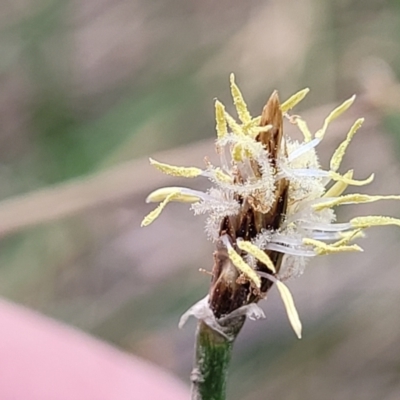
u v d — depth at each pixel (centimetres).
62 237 16
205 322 7
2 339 13
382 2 14
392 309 14
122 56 17
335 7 14
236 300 7
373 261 14
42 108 16
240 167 7
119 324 15
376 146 14
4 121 17
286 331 14
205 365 7
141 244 17
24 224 13
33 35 17
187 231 17
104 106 17
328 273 14
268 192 7
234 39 15
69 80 17
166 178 14
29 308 15
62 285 16
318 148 14
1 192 16
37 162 16
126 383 13
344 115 13
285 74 14
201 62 16
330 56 14
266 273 7
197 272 16
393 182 14
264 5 15
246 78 15
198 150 14
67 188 14
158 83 16
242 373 14
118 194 14
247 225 7
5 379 13
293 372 14
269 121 7
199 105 15
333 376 14
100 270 16
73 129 16
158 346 15
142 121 15
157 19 17
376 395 14
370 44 14
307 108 14
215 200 7
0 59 17
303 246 7
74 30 17
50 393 13
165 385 13
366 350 14
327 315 14
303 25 14
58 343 14
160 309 15
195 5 17
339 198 7
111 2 18
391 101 13
